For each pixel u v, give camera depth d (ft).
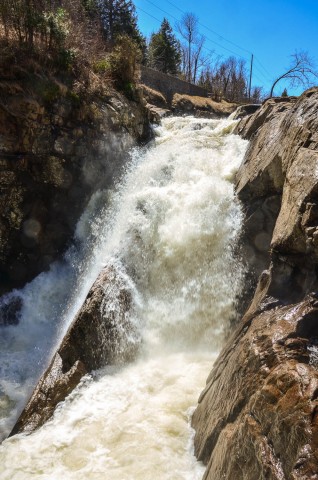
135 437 13.30
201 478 11.05
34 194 25.54
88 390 16.28
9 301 25.39
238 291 19.72
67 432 14.12
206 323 19.86
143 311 20.29
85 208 28.07
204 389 14.19
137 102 35.06
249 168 21.77
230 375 11.10
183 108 76.89
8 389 18.66
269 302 12.47
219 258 20.77
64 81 26.55
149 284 21.52
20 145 23.58
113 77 34.12
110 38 77.51
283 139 18.11
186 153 29.17
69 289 26.18
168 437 13.16
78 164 26.96
